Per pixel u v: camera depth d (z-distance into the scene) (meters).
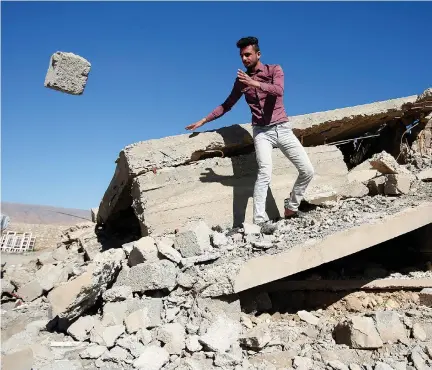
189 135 5.73
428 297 4.60
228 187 5.79
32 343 3.91
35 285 5.83
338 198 6.25
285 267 4.29
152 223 5.41
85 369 3.45
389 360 3.71
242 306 4.50
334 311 4.74
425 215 5.04
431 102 6.86
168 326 3.87
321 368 3.63
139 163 5.45
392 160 5.99
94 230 8.39
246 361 3.64
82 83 5.29
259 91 5.14
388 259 6.16
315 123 6.29
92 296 4.18
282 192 6.01
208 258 4.43
